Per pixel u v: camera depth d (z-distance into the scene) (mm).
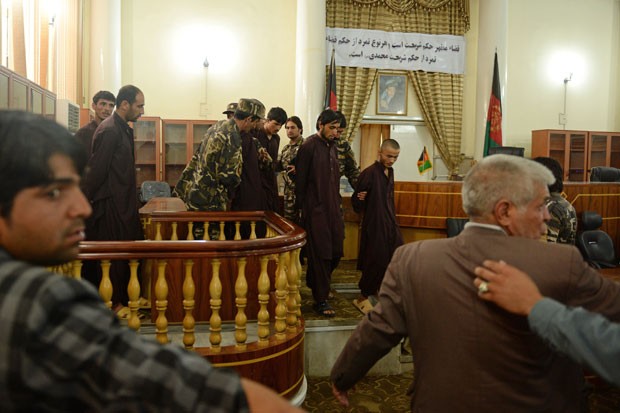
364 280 4281
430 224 5723
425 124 10250
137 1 8953
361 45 9742
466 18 10156
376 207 4219
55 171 707
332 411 3418
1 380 623
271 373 2916
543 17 10820
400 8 9898
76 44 7512
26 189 696
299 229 3246
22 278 654
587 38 11070
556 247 1310
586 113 11125
